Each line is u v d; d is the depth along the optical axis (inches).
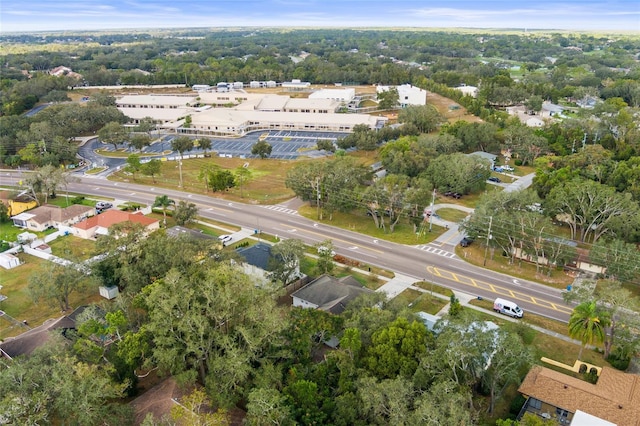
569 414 2074.3
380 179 4355.3
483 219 3673.7
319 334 2431.1
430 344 2176.4
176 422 1939.0
